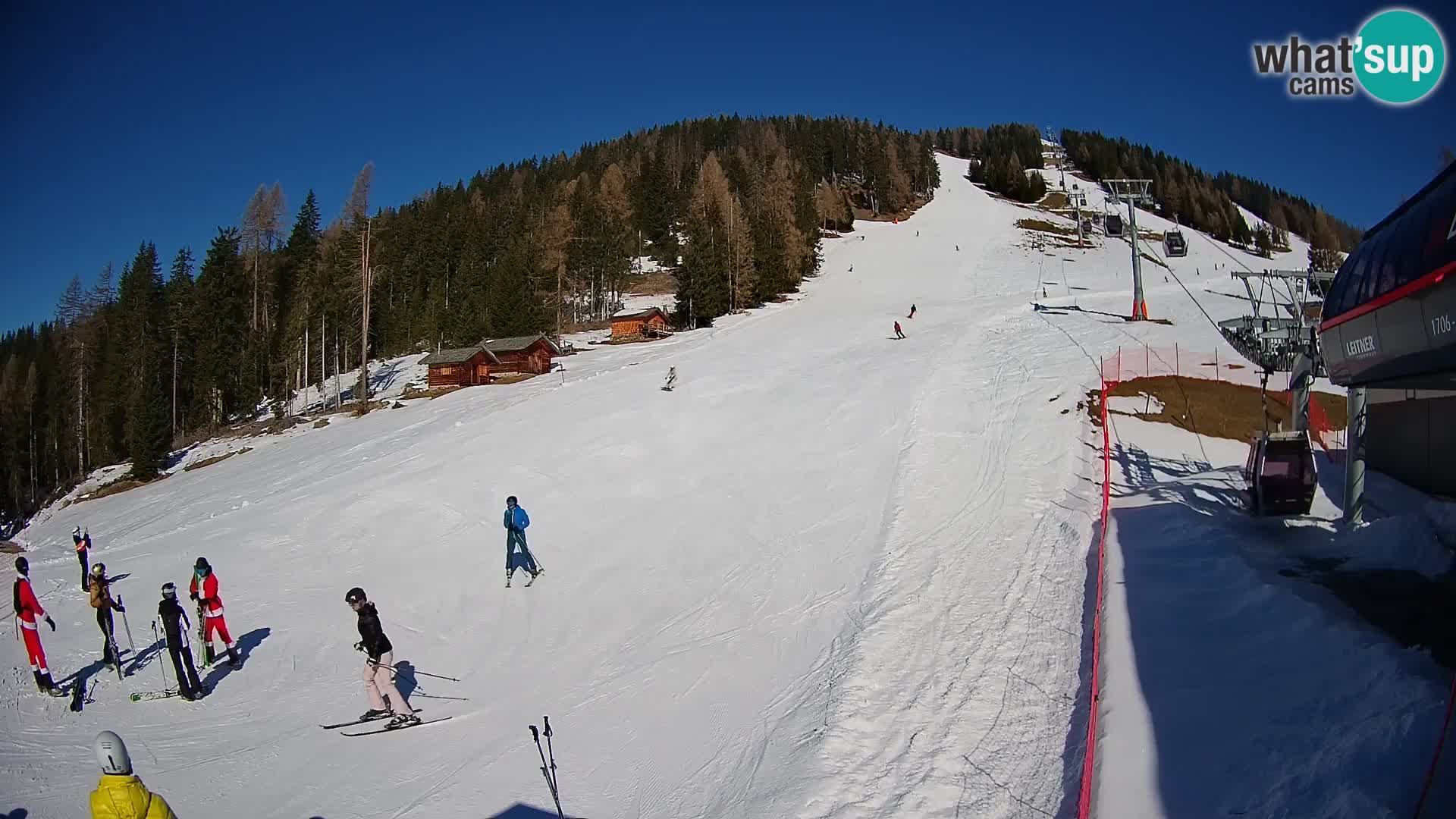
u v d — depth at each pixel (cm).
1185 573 1213
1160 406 2388
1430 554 1083
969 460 2138
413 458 2895
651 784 874
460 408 4112
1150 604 1112
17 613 1155
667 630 1362
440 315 8269
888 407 2773
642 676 1186
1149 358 2959
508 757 957
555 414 3306
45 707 1118
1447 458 1384
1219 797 660
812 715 970
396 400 5506
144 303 7550
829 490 2075
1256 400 2420
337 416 5509
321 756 968
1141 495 1723
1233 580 1130
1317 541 1288
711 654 1239
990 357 3350
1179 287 5931
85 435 7188
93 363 7494
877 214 13538
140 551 2127
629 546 1855
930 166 15462
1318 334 1392
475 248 9656
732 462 2455
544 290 8162
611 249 9269
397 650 1352
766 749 912
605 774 905
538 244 8619
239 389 7156
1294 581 1074
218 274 7581
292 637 1398
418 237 10281
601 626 1416
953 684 1008
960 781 793
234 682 1214
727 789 839
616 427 2977
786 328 5303
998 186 15188
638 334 6844
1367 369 1202
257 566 1850
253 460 4109
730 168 12506
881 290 7750
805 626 1303
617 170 12338
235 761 955
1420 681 698
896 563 1509
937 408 2656
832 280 8562
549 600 1565
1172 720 794
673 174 13275
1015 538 1570
